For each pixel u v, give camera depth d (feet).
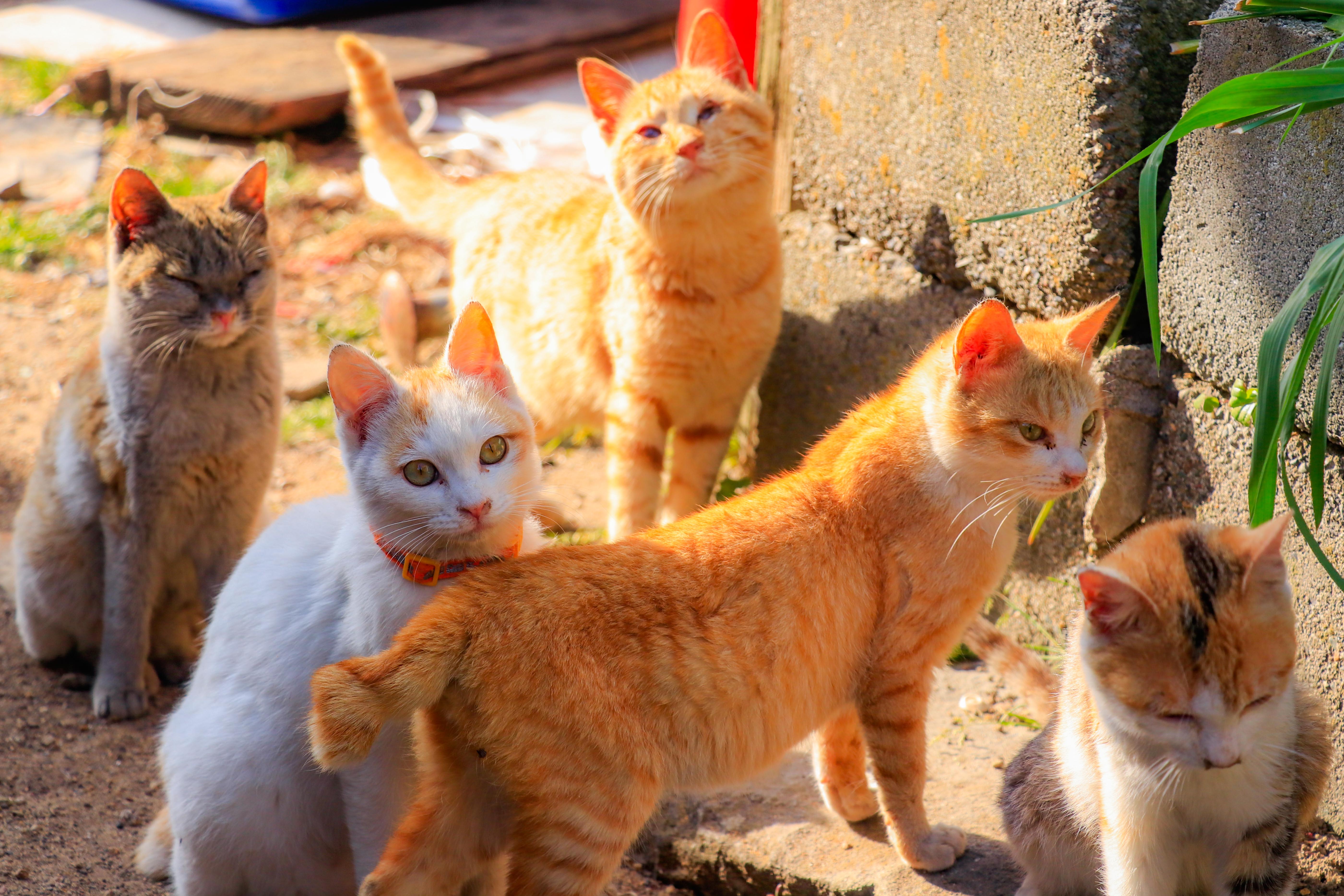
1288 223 9.26
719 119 13.43
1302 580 9.75
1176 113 10.91
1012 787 9.54
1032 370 9.33
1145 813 8.13
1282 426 8.15
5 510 16.58
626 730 8.25
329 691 7.58
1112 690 7.83
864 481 9.48
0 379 19.39
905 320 13.97
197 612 14.61
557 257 15.17
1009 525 9.70
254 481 13.74
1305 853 9.63
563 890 8.39
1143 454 11.35
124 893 10.32
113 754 12.62
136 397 12.77
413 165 17.65
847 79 14.44
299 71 27.71
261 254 13.39
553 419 16.03
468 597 8.18
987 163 12.36
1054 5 11.00
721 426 15.07
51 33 32.17
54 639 14.10
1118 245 11.14
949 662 12.85
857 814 10.59
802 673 9.12
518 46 29.68
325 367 19.30
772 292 14.39
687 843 10.90
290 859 9.69
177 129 26.86
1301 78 8.24
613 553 8.71
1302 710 8.57
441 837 8.67
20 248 22.70
